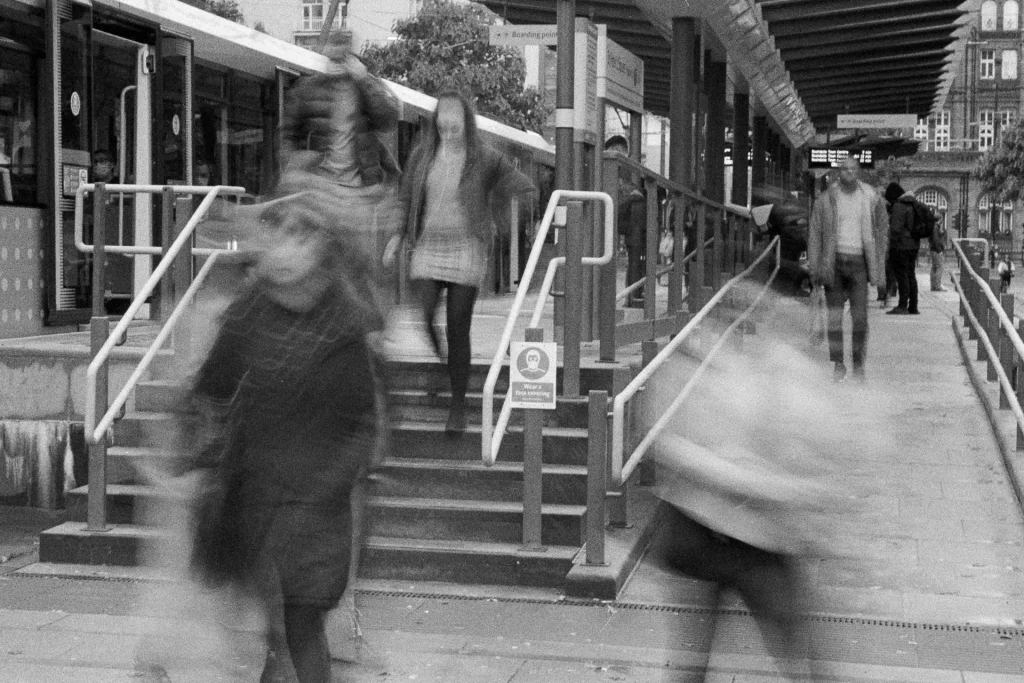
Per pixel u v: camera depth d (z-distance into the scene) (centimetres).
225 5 3400
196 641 504
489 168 805
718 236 1441
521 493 777
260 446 451
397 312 861
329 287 459
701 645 507
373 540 725
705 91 1852
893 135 3409
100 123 1160
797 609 480
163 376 886
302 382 450
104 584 733
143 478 795
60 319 1105
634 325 1034
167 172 1269
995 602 689
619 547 746
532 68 3900
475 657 604
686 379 496
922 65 2261
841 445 481
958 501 887
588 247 984
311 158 591
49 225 1090
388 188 639
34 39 1076
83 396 911
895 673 582
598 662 599
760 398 480
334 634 508
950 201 8812
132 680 567
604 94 1209
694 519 479
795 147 3766
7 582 737
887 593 701
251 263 464
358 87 592
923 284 3625
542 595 707
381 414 471
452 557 726
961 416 1181
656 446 492
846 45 1964
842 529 789
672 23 1462
